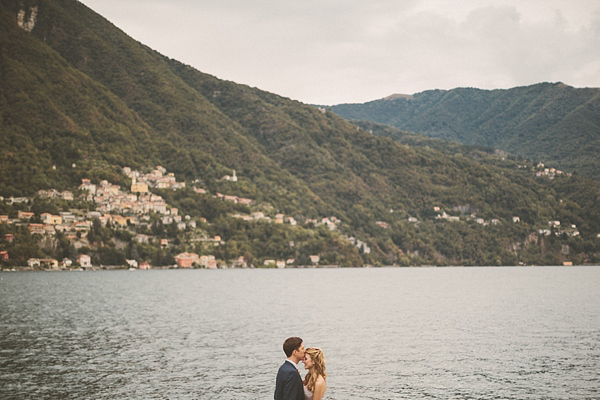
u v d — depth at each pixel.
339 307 131.62
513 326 96.12
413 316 111.81
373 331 89.31
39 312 115.75
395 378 57.69
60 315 110.38
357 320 104.50
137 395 50.88
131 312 117.25
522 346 75.50
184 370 59.78
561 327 95.06
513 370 61.16
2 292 170.25
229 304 138.50
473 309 127.62
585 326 96.38
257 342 77.00
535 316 112.25
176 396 50.78
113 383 54.47
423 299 156.38
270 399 50.19
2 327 91.12
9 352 68.19
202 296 164.38
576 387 54.66
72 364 61.88
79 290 182.62
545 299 156.00
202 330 89.12
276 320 103.88
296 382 22.66
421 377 58.12
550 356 68.50
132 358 65.31
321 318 107.62
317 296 166.88
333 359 66.62
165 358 65.56
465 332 88.69
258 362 63.75
